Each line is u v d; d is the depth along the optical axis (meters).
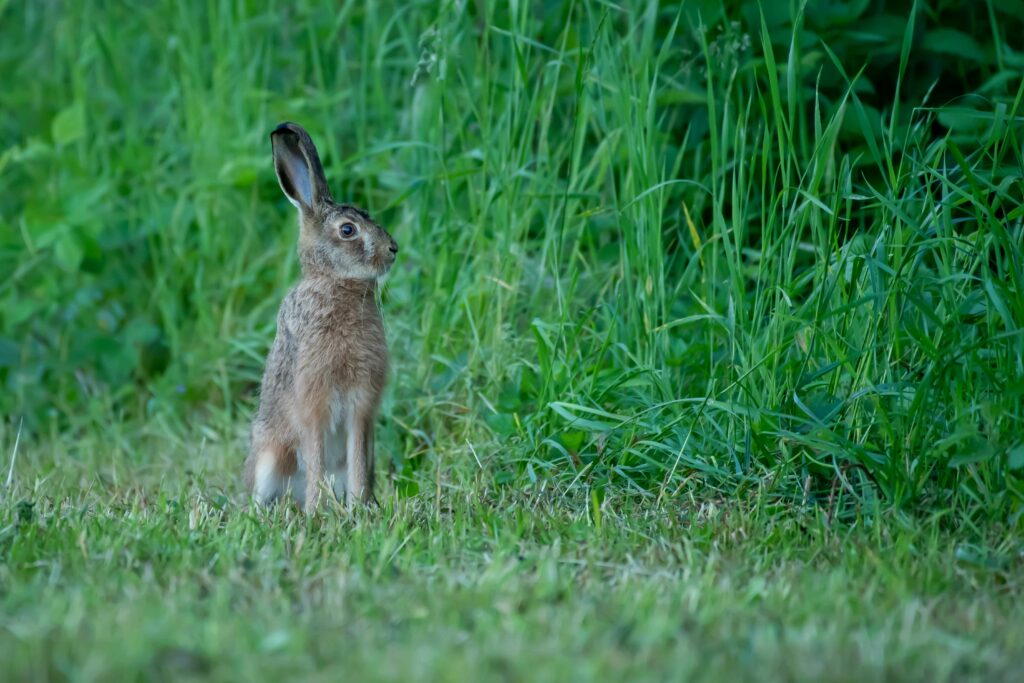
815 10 11.52
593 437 9.33
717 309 10.41
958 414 8.04
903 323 8.88
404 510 8.48
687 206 11.64
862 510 8.12
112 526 7.96
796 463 8.77
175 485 10.38
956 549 7.53
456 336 11.46
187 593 6.48
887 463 8.30
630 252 10.38
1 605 6.32
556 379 9.80
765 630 5.98
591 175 12.09
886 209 9.18
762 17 9.59
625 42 11.20
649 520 8.16
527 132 11.03
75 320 13.74
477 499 8.68
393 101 13.61
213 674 5.32
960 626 6.25
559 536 7.79
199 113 14.15
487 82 11.59
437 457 10.16
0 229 13.72
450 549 7.59
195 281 13.47
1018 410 8.11
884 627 6.13
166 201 14.10
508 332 10.95
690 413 9.21
